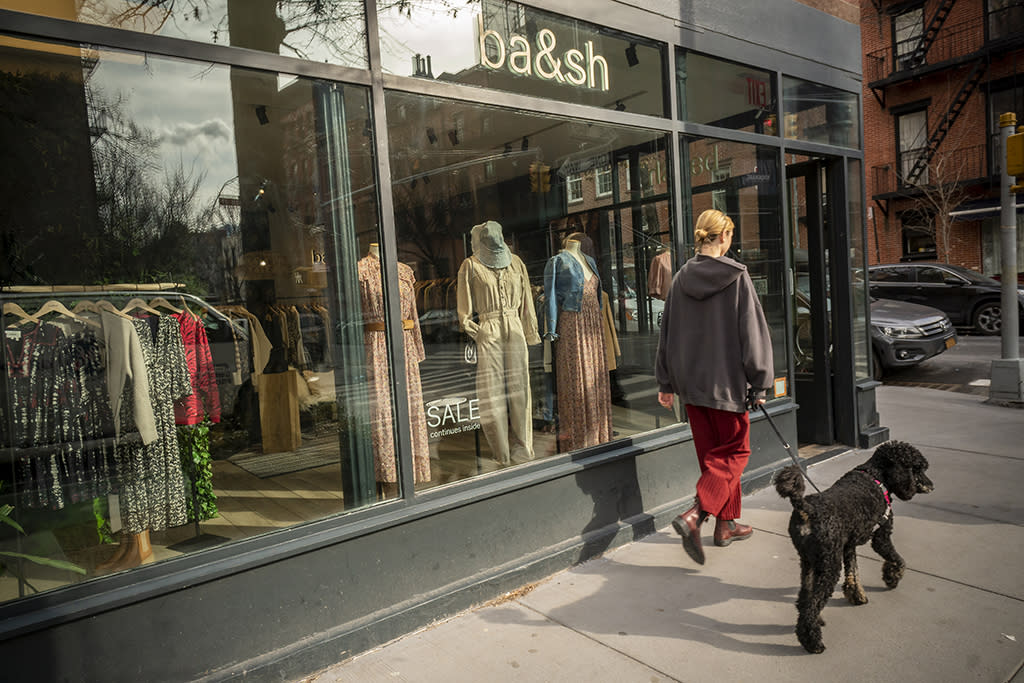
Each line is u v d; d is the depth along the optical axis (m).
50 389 2.45
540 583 3.41
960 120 19.20
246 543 2.59
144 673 2.35
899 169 20.81
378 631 2.84
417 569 3.04
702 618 2.99
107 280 2.68
